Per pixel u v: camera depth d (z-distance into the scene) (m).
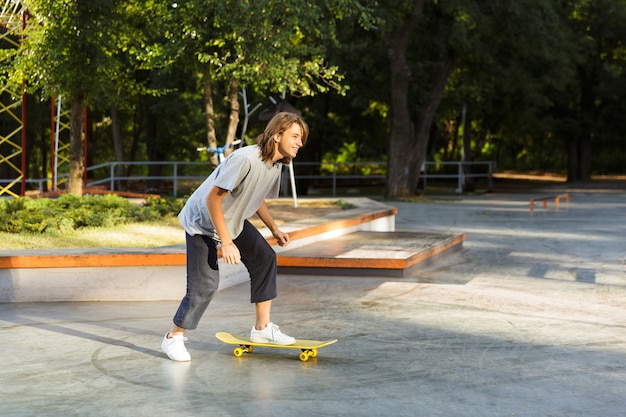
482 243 15.08
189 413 4.88
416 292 9.59
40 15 15.66
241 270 10.20
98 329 7.38
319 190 41.66
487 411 4.98
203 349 6.59
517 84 37.56
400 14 27.97
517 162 76.69
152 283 8.96
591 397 5.30
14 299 8.73
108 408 4.98
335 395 5.29
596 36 47.16
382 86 34.09
